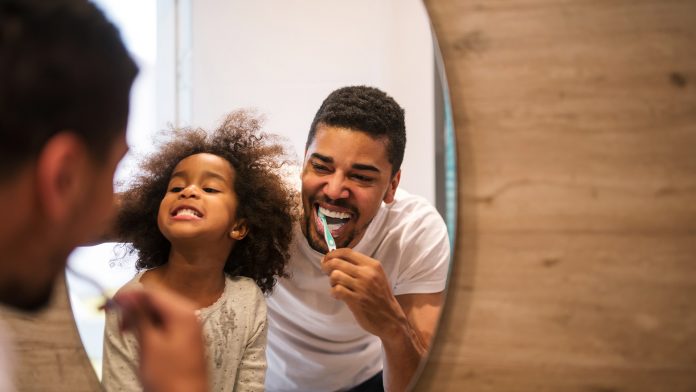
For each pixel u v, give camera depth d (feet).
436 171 2.54
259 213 2.28
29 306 1.01
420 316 2.05
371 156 2.31
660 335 1.52
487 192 1.56
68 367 1.72
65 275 1.73
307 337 2.31
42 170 0.89
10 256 0.95
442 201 2.49
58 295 1.72
